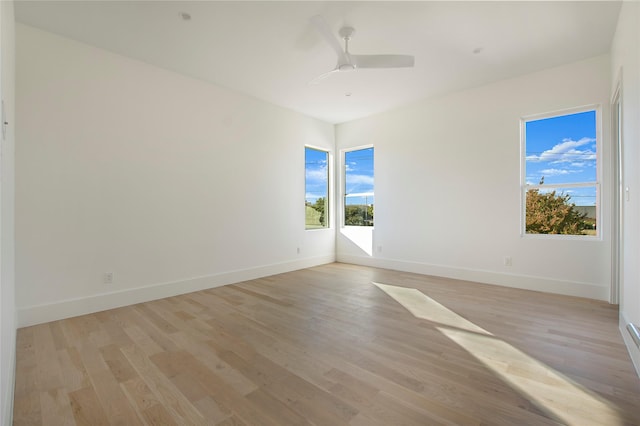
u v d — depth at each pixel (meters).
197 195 4.04
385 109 5.25
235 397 1.75
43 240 2.90
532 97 3.89
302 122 5.50
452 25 2.86
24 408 1.67
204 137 4.11
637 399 1.71
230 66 3.68
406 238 5.15
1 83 1.45
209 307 3.33
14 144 2.65
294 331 2.67
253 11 2.65
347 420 1.56
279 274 4.99
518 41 3.14
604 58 3.42
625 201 2.54
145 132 3.57
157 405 1.69
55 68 2.97
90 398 1.75
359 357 2.21
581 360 2.14
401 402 1.69
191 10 2.63
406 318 2.96
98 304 3.21
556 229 3.88
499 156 4.16
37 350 2.33
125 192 3.41
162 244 3.71
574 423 1.52
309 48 3.27
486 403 1.68
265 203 4.89
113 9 2.61
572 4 2.56
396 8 2.61
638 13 2.04
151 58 3.47
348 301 3.52
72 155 3.07
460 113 4.50
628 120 2.41
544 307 3.25
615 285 3.35
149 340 2.50
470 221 4.44
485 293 3.80
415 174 5.02
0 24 1.42
